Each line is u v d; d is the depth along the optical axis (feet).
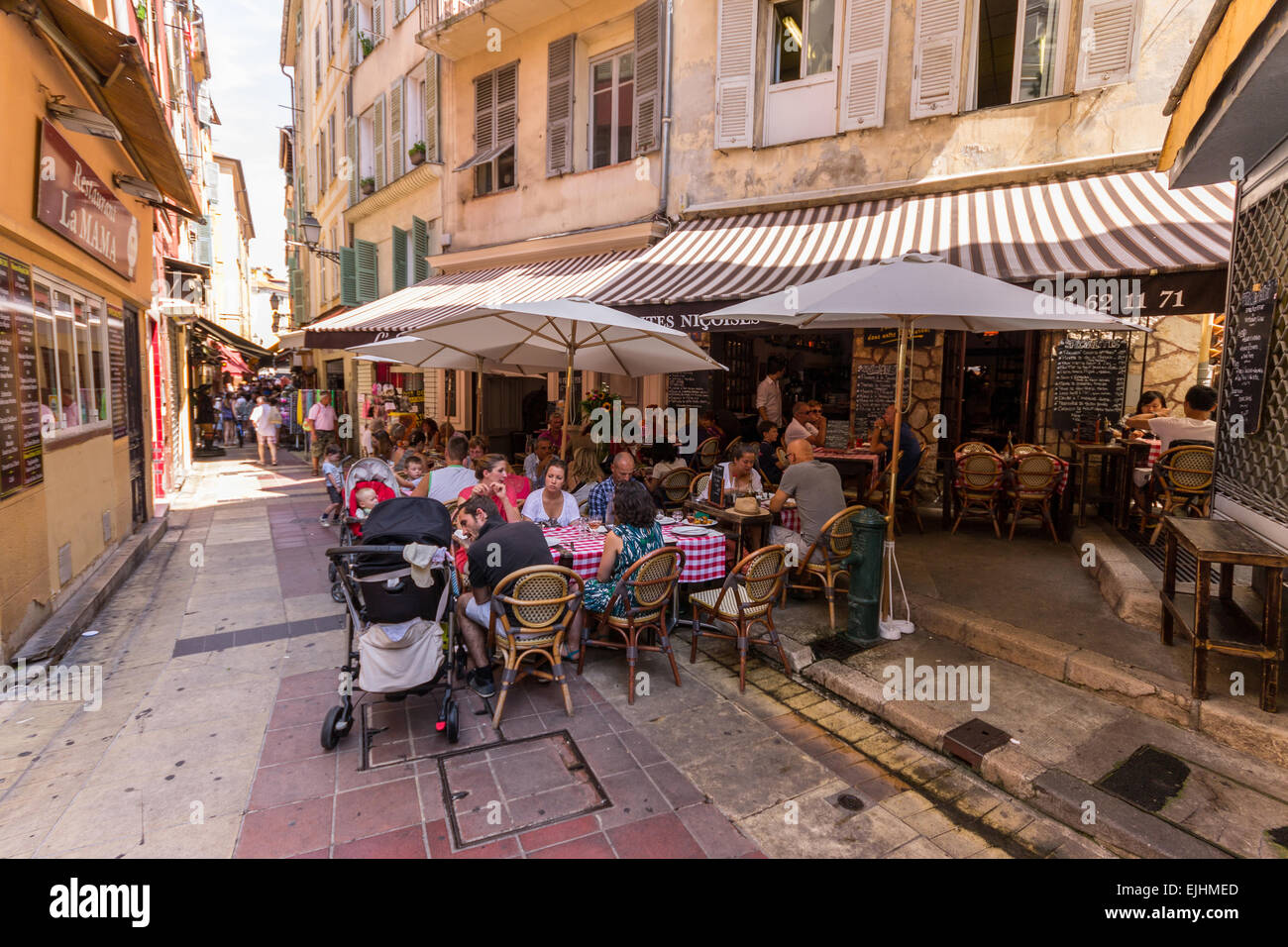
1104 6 23.16
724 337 33.76
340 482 30.78
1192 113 13.25
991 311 13.43
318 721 13.25
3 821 10.15
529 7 36.78
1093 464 27.96
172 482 42.96
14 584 15.84
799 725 13.32
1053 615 16.21
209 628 18.47
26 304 16.67
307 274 85.46
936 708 13.05
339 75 62.28
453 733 12.37
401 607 11.69
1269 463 12.74
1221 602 13.78
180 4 53.72
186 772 11.47
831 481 18.02
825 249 23.94
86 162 20.43
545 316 19.25
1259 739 11.04
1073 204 21.90
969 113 25.61
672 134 32.96
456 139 44.68
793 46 30.37
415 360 28.19
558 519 18.84
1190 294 15.14
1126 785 10.61
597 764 11.84
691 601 16.26
